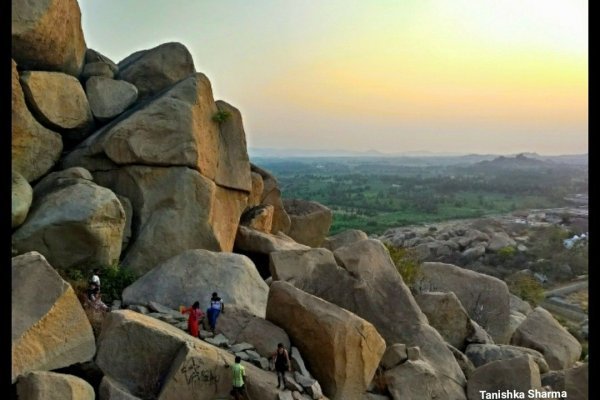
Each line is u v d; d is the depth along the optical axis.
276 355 14.77
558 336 23.44
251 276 19.16
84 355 13.82
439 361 18.30
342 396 15.59
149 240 20.45
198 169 21.75
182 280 18.17
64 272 17.50
